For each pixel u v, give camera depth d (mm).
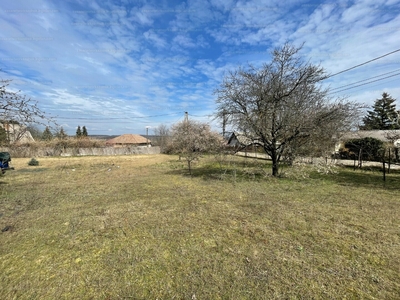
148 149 30203
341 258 2477
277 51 7414
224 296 1877
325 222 3602
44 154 23875
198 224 3582
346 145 14891
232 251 2660
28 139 22797
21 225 3637
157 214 4137
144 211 4344
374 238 2986
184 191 6129
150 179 8406
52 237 3146
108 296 1898
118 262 2443
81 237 3139
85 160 18766
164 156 24188
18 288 2010
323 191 5867
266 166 11500
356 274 2170
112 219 3891
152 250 2717
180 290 1962
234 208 4445
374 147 13008
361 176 8312
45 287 2023
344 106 7293
